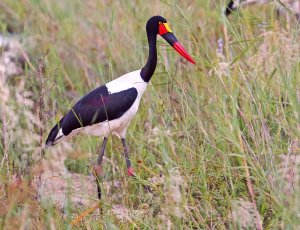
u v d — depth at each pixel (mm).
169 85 11219
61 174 10031
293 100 9117
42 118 10305
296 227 7812
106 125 10375
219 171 9312
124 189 9812
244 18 11836
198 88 11211
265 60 10562
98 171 10250
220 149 9625
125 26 13711
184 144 9891
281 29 11070
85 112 10281
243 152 8836
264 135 9320
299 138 8914
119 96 10312
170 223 8219
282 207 8148
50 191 9672
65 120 10336
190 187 9125
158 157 10711
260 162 9086
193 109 10562
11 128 10352
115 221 9016
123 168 10922
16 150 10211
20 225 8344
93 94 10383
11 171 9617
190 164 9492
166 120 10680
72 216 9312
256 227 8414
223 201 8930
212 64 10430
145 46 13133
